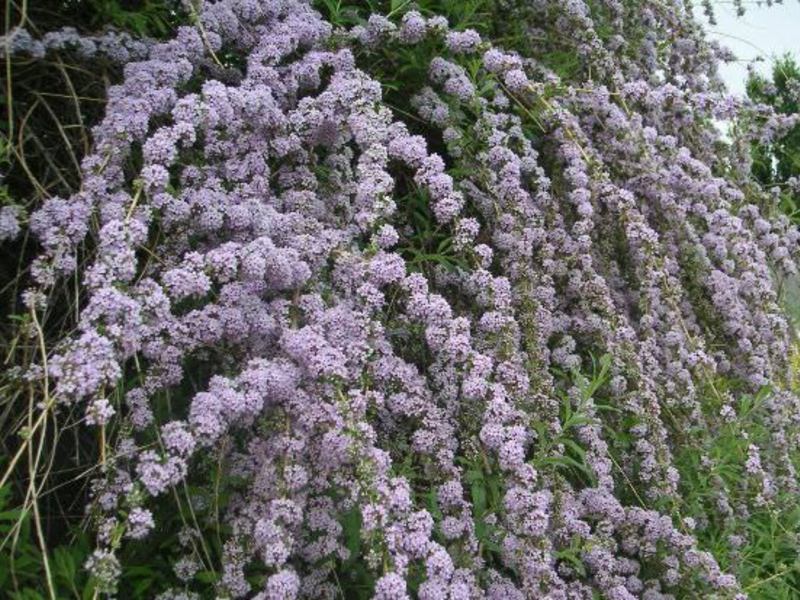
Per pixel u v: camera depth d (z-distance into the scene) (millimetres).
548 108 2852
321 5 2967
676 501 2549
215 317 1898
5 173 2281
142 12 2506
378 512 1672
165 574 1939
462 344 2012
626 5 3871
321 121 2311
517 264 2619
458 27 2916
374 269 2029
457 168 2721
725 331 3332
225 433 1840
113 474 1819
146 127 2059
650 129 3189
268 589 1594
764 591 2656
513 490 1938
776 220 3758
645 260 2941
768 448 3248
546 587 1935
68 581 1709
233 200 2150
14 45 2170
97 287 1709
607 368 2523
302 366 1903
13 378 1786
